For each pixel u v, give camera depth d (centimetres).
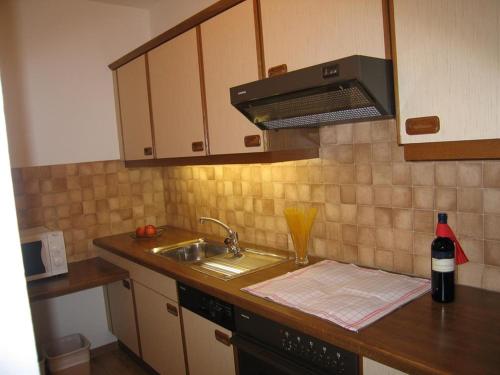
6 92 260
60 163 282
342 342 117
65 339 283
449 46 111
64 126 282
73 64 285
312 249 203
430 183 152
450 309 130
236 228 252
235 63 185
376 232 172
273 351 142
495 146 105
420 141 121
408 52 120
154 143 258
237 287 165
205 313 181
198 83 211
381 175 168
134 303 253
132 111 279
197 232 290
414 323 122
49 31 274
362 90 124
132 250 250
